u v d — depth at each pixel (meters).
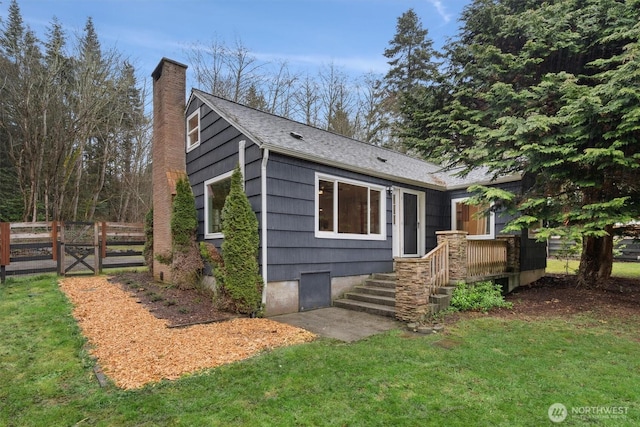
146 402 3.24
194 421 2.93
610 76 6.76
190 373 3.87
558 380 3.70
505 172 8.88
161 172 9.79
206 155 8.86
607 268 8.76
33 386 3.57
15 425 2.89
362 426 2.86
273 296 6.76
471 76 9.98
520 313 6.69
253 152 6.91
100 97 19.92
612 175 7.15
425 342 4.98
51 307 6.52
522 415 3.02
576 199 8.00
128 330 5.41
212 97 9.05
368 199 8.82
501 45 9.68
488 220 10.34
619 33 6.90
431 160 11.46
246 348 4.68
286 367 4.03
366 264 8.62
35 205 18.64
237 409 3.12
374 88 23.92
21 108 18.31
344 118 22.94
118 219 24.45
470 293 7.05
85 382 3.67
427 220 10.59
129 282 9.39
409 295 6.17
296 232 7.16
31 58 18.17
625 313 6.53
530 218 7.46
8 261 9.45
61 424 2.91
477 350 4.62
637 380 3.71
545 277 10.72
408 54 24.38
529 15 8.48
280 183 6.91
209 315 6.39
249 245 6.49
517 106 8.23
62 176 19.64
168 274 9.18
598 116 6.38
